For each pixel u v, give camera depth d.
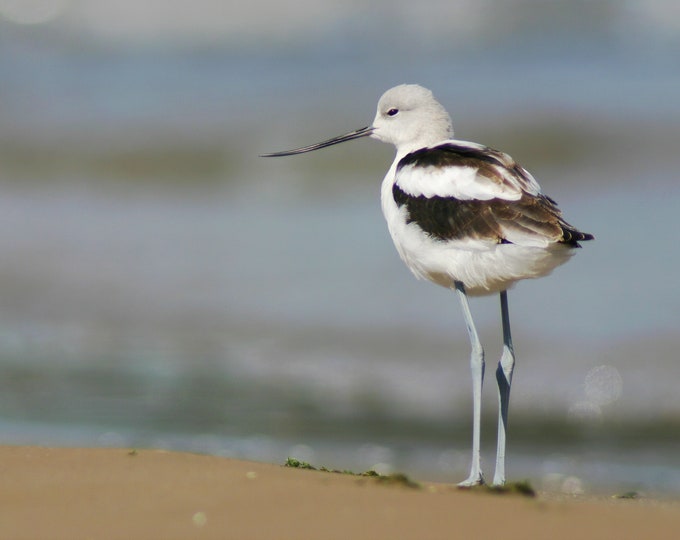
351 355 13.52
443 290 15.37
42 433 10.91
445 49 28.11
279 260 16.75
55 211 19.91
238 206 20.12
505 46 27.81
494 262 7.55
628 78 25.19
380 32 29.22
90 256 17.25
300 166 22.36
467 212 7.59
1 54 28.62
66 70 28.05
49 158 23.23
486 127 23.05
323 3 29.88
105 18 29.91
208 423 11.44
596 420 11.71
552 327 13.87
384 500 6.10
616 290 14.77
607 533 5.73
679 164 20.78
